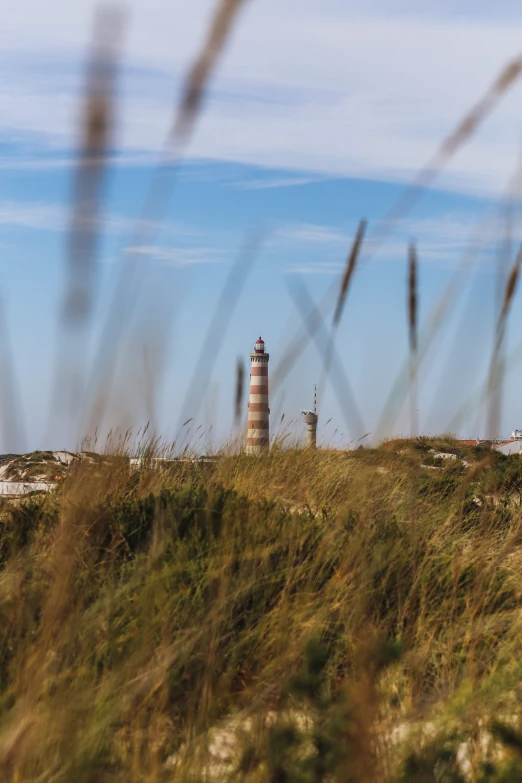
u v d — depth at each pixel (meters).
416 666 3.52
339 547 4.34
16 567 3.75
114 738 2.68
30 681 2.72
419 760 2.48
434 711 3.07
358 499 4.86
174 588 3.72
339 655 3.57
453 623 4.07
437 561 4.64
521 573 4.95
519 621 4.14
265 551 4.11
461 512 6.04
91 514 3.98
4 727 2.45
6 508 5.02
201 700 2.99
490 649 3.87
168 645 3.14
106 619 3.28
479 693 3.19
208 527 4.22
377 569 4.12
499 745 2.84
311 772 2.39
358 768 2.26
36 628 3.11
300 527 4.55
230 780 2.47
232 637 3.56
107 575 3.67
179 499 4.80
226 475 6.54
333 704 2.77
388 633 3.85
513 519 6.00
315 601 3.86
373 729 2.50
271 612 3.70
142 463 6.41
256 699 2.99
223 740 2.81
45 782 2.31
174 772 2.48
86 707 2.66
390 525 4.82
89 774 2.36
